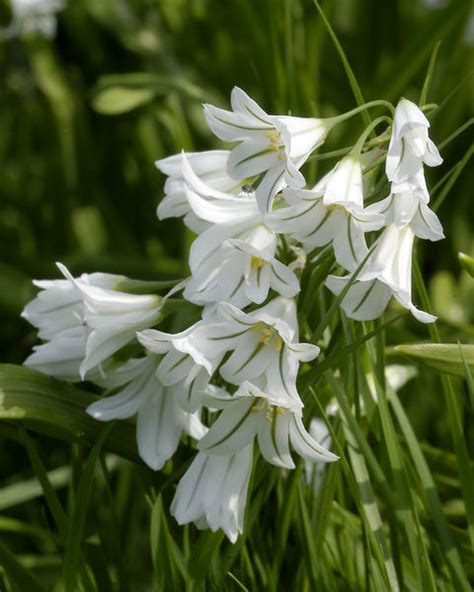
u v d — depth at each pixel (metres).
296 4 0.51
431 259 0.58
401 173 0.36
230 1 0.57
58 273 0.53
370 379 0.42
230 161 0.37
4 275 0.51
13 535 0.48
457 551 0.39
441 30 0.49
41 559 0.44
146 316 0.38
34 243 0.61
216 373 0.39
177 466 0.40
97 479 0.46
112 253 0.60
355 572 0.40
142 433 0.38
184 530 0.38
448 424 0.47
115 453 0.39
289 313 0.37
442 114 0.56
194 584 0.38
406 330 0.47
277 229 0.36
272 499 0.40
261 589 0.40
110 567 0.44
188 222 0.39
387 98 0.49
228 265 0.37
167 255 0.61
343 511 0.41
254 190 0.39
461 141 0.57
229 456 0.37
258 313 0.37
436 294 0.53
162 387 0.39
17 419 0.39
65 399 0.39
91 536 0.41
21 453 0.49
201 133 0.59
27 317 0.39
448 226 0.58
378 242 0.37
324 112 0.59
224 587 0.38
